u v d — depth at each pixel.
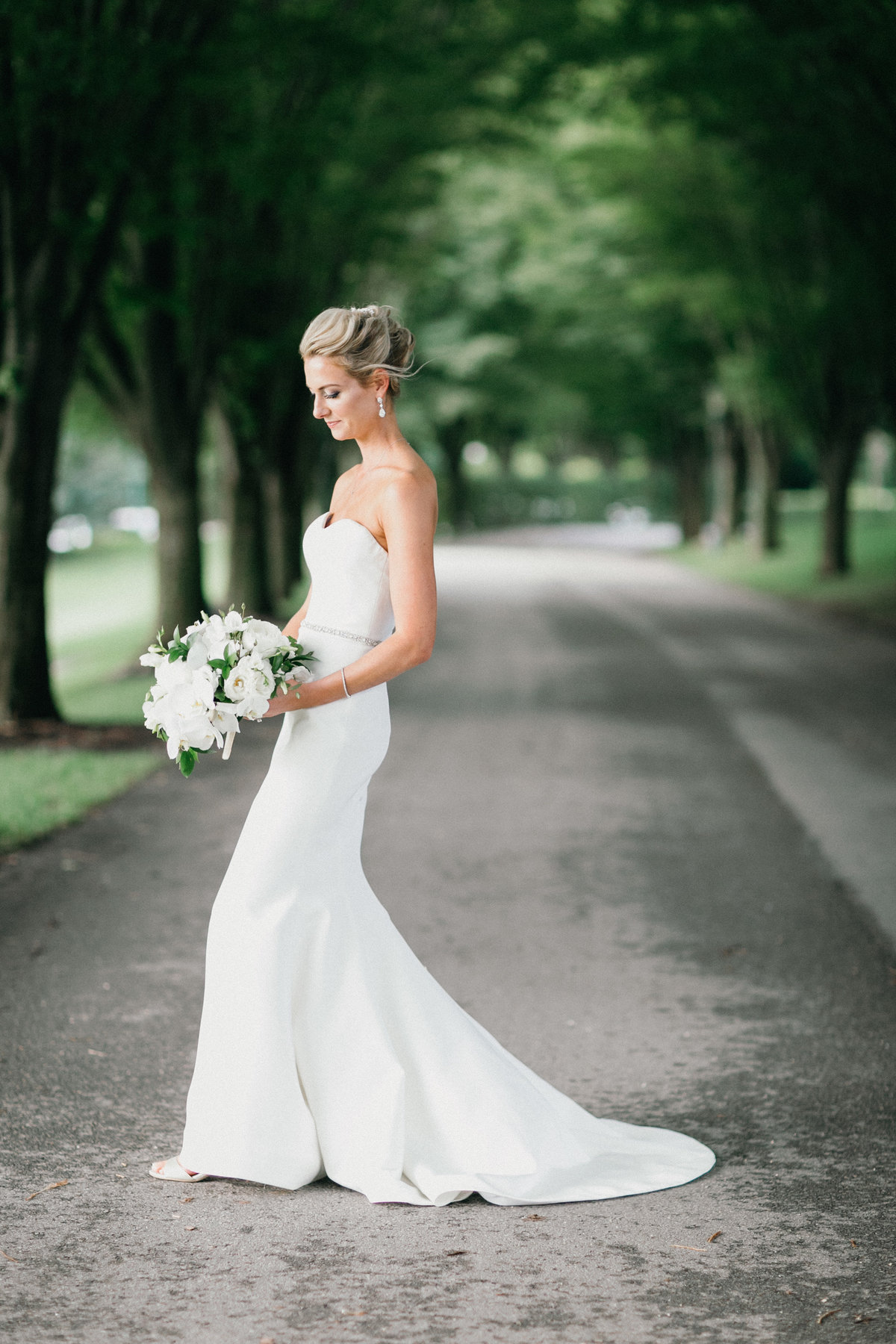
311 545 3.93
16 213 11.78
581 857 7.97
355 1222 3.65
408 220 26.11
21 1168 3.97
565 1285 3.32
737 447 48.81
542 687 15.95
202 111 12.80
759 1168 4.00
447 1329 3.11
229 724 3.64
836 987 5.69
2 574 12.41
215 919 3.83
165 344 16.80
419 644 3.74
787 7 15.17
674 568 40.75
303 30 13.59
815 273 26.69
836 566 31.16
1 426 12.24
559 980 5.78
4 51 10.64
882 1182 3.90
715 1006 5.46
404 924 6.62
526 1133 3.89
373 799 9.66
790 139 18.61
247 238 17.45
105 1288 3.29
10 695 12.48
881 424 31.25
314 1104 3.84
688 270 29.11
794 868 7.72
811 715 13.66
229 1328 3.11
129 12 11.62
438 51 17.31
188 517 17.55
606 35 17.00
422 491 3.80
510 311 44.25
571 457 90.25
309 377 3.80
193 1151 3.82
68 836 8.31
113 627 28.70
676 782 10.27
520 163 32.03
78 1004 5.36
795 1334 3.10
